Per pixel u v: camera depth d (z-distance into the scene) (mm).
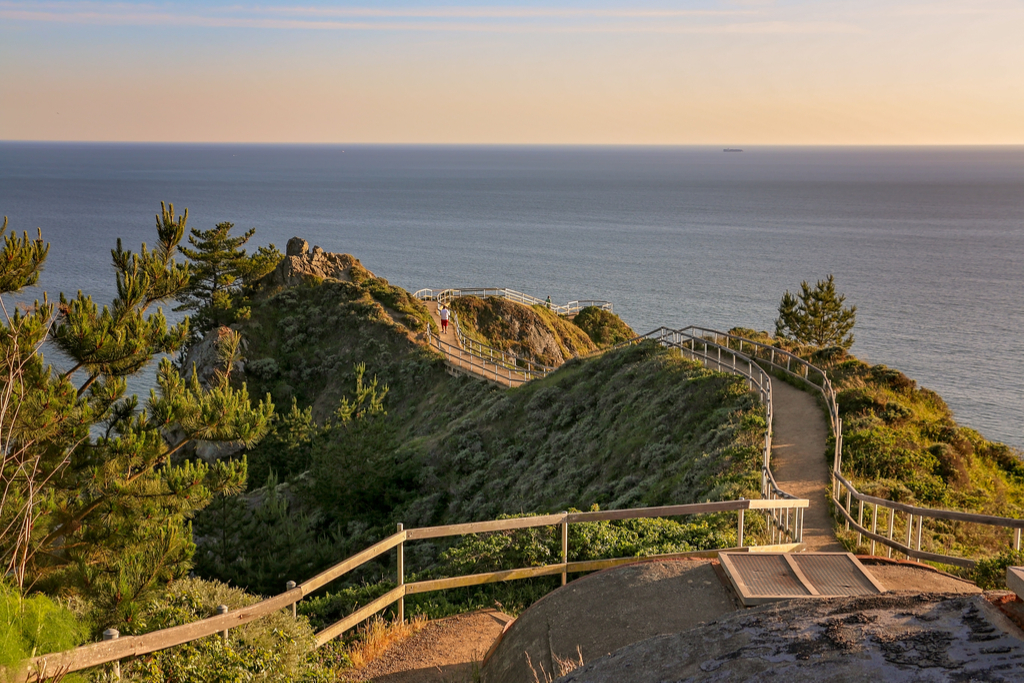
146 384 73562
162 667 6590
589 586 7590
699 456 22922
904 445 21625
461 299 66812
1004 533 16516
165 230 14531
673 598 7156
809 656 3184
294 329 57750
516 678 6844
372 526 32969
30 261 12328
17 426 11258
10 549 10000
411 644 9219
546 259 194000
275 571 24625
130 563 10430
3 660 5191
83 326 13117
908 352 107312
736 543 12328
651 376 32812
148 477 13867
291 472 40531
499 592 11367
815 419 24641
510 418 37531
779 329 57750
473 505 31422
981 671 2730
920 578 7883
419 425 45312
